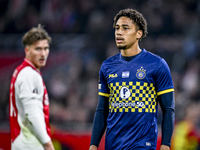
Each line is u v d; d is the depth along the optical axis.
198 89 38.91
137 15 13.56
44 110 13.30
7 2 49.91
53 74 41.94
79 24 47.16
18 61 39.78
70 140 25.39
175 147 24.89
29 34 13.46
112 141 13.23
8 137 25.77
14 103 13.23
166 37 44.62
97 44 44.12
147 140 12.76
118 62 13.73
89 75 42.25
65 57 42.78
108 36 44.91
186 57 41.97
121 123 13.06
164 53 42.97
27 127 12.92
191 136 24.80
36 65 13.57
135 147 12.68
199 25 44.19
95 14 47.06
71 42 44.03
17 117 13.10
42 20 48.75
